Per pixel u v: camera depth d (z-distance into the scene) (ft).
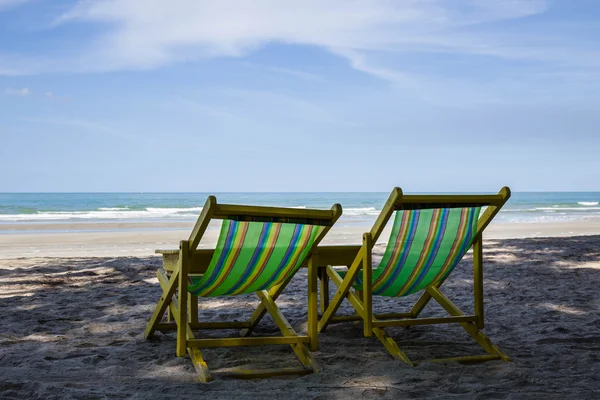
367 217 96.17
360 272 14.99
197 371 11.89
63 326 16.72
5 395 10.70
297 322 17.44
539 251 36.22
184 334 12.00
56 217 98.43
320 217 11.96
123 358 13.19
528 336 15.51
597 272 27.76
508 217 98.12
